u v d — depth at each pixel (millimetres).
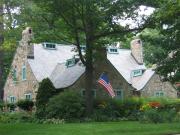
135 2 28531
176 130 19594
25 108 40094
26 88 46312
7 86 50469
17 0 26719
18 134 19234
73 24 31016
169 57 27391
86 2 27859
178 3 23000
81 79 39094
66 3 28938
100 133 18938
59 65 45031
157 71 27562
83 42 34156
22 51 47469
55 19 30516
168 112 26156
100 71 40531
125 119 31047
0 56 38344
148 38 27906
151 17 30250
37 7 28609
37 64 46125
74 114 30547
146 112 26781
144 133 18500
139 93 46062
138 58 52656
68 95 31062
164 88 48031
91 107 31969
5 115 31328
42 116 31094
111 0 28531
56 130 20438
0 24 31750
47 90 36312
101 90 39656
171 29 25516
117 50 52531
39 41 32500
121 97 39719
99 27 31672
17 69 48281
